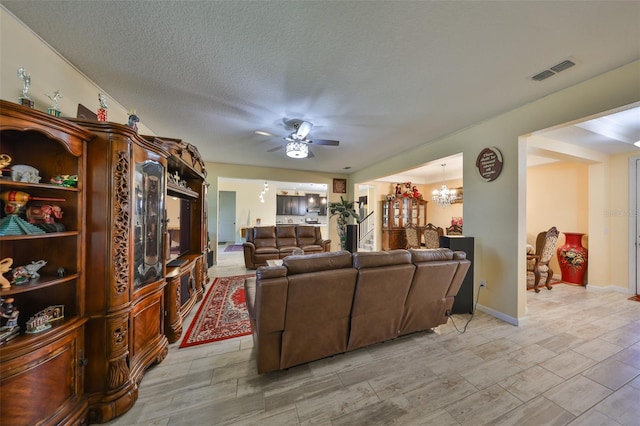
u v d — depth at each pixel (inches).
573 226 175.8
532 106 98.3
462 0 51.3
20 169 48.1
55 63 67.8
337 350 77.5
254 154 190.9
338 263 72.4
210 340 91.7
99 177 56.9
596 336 94.7
